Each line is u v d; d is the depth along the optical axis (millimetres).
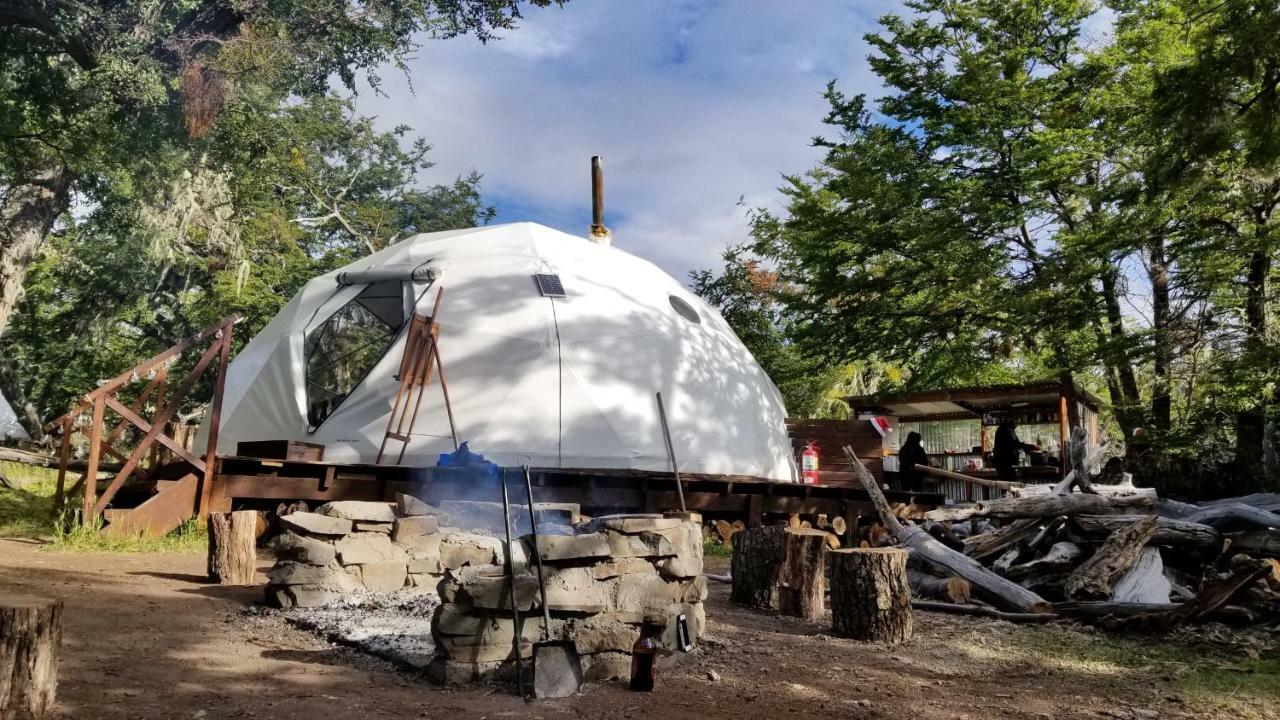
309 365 12516
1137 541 7512
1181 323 16406
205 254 28188
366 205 37156
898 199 17844
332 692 4031
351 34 18953
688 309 14844
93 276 26938
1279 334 14859
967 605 7379
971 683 5000
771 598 7395
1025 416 20938
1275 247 15297
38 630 3400
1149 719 4340
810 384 27734
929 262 18297
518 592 4367
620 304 13359
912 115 19078
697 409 13109
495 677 4359
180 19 17047
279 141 20906
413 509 6660
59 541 8508
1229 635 6391
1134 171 16234
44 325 28672
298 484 9773
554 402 11914
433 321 11414
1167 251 16906
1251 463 16719
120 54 15195
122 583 6684
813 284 19188
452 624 4320
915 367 19969
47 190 18297
